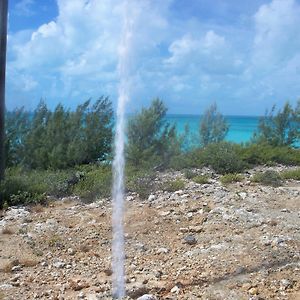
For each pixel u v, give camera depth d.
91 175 12.42
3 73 10.73
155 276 5.87
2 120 10.88
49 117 17.16
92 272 6.12
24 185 10.88
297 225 8.02
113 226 8.19
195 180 12.52
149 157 15.29
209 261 6.32
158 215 8.87
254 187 11.62
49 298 5.27
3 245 7.26
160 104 17.55
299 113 20.73
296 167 15.96
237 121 95.69
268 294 5.24
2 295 5.34
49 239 7.48
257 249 6.71
